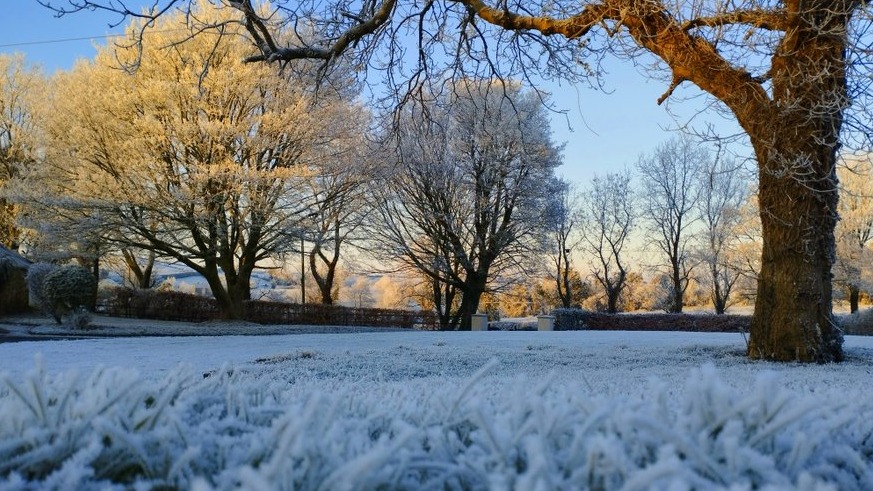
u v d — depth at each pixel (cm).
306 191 2242
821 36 737
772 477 114
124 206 2072
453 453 146
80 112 2012
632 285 4484
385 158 2064
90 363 865
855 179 2844
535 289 4325
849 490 135
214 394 201
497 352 936
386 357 857
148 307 2589
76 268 1931
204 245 2239
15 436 133
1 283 2228
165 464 126
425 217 2684
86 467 121
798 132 759
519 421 148
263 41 938
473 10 1038
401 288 3791
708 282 3872
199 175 1939
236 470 119
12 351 1039
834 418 157
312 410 116
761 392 138
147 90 1905
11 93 2934
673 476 99
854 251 2866
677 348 975
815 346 759
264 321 2656
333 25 1038
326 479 103
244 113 2108
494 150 2564
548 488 98
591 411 151
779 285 781
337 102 2097
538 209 2747
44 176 2488
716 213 3500
